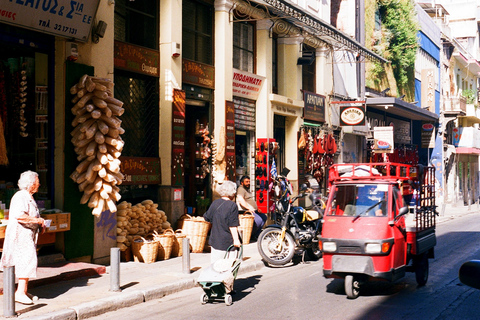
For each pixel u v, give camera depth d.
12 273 6.34
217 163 13.80
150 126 11.93
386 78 28.27
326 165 20.14
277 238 10.91
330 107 20.95
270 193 15.66
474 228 19.59
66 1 9.04
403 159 30.25
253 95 15.77
